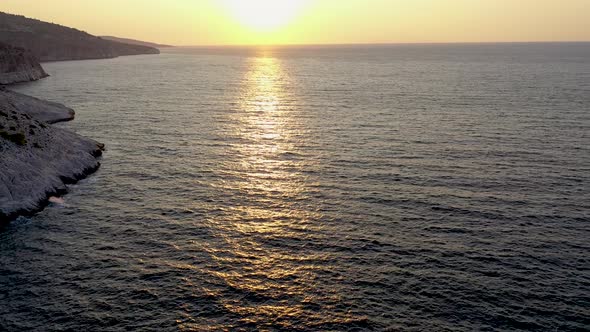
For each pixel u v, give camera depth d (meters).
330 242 31.19
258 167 48.09
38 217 35.34
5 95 68.88
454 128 63.75
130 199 39.34
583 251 29.39
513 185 41.03
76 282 26.17
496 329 22.17
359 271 27.45
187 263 28.45
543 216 34.56
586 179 42.16
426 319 22.95
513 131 60.97
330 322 22.80
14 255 29.27
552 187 40.38
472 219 34.25
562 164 46.53
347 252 29.75
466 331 22.03
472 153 51.03
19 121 46.34
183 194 40.53
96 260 28.70
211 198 39.56
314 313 23.53
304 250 30.12
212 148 55.84
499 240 31.03
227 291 25.47
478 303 24.19
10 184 36.44
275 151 54.06
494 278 26.48
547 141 55.34
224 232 32.88
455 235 31.84
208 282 26.34
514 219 34.12
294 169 47.22
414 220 34.34
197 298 24.78
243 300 24.66
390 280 26.42
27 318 22.89
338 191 40.69
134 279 26.55
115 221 34.75
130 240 31.56
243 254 29.64
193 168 47.97
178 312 23.55
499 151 51.56
